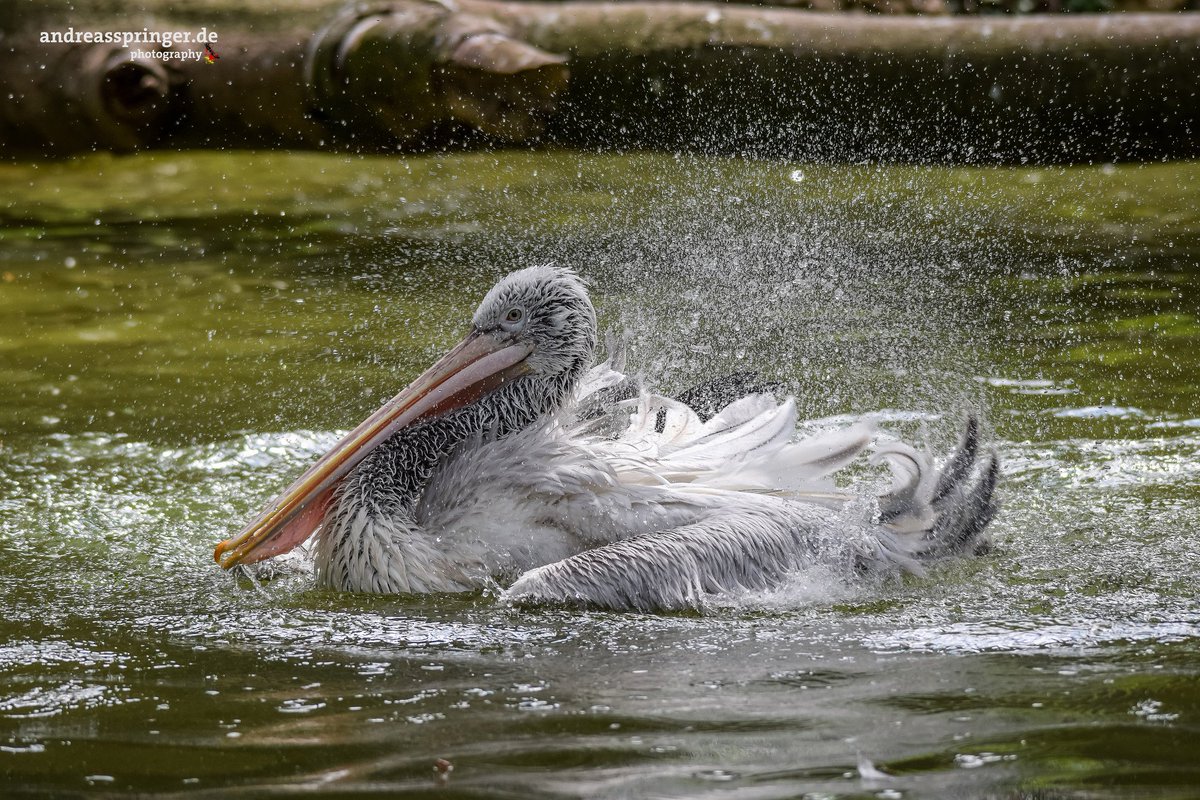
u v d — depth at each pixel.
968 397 13.02
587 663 7.35
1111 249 19.41
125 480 11.26
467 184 24.52
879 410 12.66
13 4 17.77
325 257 20.08
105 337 16.09
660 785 5.61
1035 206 22.12
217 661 7.44
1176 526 9.76
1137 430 11.97
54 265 19.94
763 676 7.07
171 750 6.13
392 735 6.27
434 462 9.20
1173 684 6.79
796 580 8.84
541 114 17.09
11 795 5.66
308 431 12.52
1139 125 17.19
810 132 17.16
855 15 17.39
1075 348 14.66
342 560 8.88
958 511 9.41
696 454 9.72
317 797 5.56
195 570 9.26
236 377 14.29
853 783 5.62
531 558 8.94
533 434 9.29
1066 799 5.45
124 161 27.42
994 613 8.19
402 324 16.42
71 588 8.84
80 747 6.19
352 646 7.68
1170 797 5.46
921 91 17.14
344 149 17.84
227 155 27.62
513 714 6.53
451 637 7.84
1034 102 17.00
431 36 16.67
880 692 6.77
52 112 17.80
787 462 9.61
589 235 19.72
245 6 17.55
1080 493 10.52
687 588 8.47
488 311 9.68
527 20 17.28
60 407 13.28
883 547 9.10
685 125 17.30
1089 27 17.06
